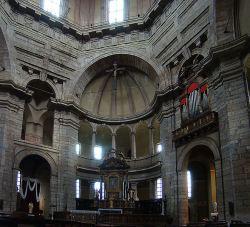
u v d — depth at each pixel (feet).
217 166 66.54
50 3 105.50
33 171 103.76
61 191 92.63
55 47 101.81
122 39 106.42
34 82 97.96
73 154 99.55
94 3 114.52
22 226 34.60
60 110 99.81
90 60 106.83
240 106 62.90
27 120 103.04
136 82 114.32
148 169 103.30
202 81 77.00
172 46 90.99
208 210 87.20
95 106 116.57
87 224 48.11
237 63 65.26
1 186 79.46
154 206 88.79
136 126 114.11
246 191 58.23
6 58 88.38
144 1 108.17
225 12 71.82
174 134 82.48
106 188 96.32
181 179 79.36
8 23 90.63
